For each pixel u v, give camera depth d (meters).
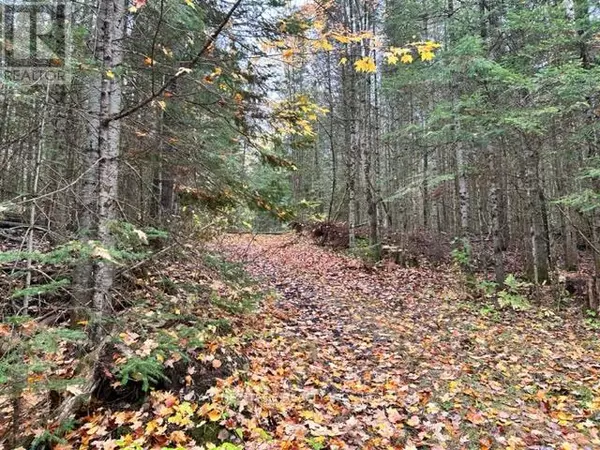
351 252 14.95
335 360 5.89
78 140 4.89
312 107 5.81
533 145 11.68
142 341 4.27
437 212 22.78
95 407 3.84
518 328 8.26
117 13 4.52
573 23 9.62
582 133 10.00
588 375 6.08
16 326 2.95
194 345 4.33
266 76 7.03
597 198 9.02
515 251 17.11
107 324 4.09
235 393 4.11
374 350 6.46
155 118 6.07
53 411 3.50
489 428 4.48
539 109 9.34
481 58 9.75
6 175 4.27
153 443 3.52
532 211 11.47
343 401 4.70
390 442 4.05
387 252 14.60
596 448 4.21
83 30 4.29
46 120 4.04
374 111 16.48
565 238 14.87
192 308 5.55
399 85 13.93
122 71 4.13
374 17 13.59
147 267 5.53
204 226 7.87
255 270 11.49
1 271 3.42
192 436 3.64
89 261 3.90
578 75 8.57
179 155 6.12
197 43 5.82
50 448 3.37
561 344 7.42
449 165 20.53
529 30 10.32
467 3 12.10
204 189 6.90
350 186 15.90
